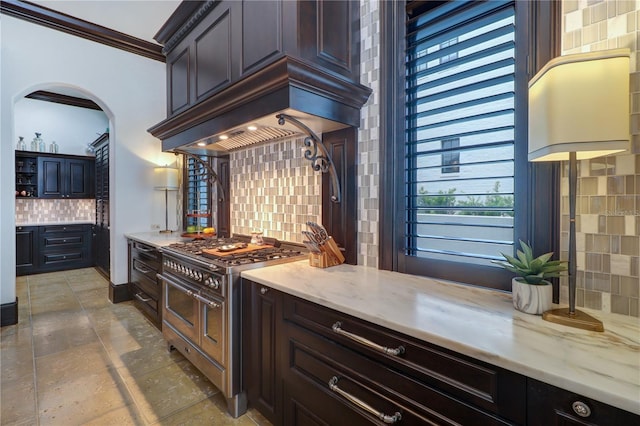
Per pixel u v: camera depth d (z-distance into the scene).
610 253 1.01
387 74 1.67
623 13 0.98
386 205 1.67
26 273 5.02
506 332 0.88
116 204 3.69
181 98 2.43
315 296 1.24
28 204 5.31
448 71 1.53
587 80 0.83
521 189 1.23
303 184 2.14
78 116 5.74
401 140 1.63
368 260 1.76
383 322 1.00
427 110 1.54
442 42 1.53
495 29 1.32
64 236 5.41
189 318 2.08
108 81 3.62
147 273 3.09
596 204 1.03
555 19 1.13
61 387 1.96
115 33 3.50
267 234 2.47
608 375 0.66
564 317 0.93
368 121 1.75
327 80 1.52
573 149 0.84
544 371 0.68
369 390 1.09
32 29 3.14
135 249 3.44
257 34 1.66
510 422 0.76
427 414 0.92
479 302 1.15
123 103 3.73
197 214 3.45
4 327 2.90
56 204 5.61
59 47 3.29
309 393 1.33
